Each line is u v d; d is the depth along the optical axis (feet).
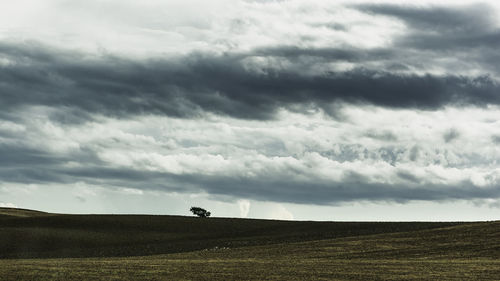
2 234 330.34
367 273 158.30
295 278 148.05
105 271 157.58
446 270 164.66
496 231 253.03
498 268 168.76
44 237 328.70
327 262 189.26
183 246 311.06
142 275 150.41
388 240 253.44
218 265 178.09
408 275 154.20
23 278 140.87
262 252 236.43
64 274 149.28
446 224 335.67
